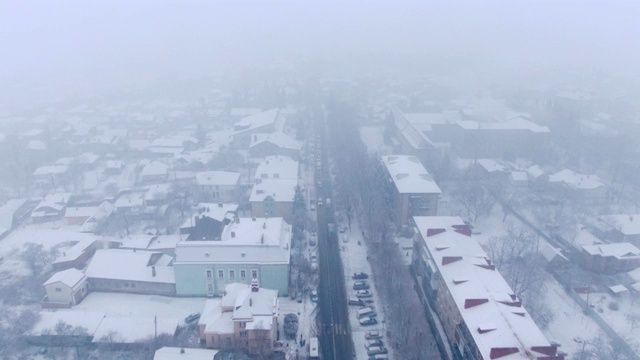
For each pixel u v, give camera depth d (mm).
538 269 165375
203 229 180250
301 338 138500
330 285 163750
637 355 127750
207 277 155500
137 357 128125
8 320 142000
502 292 129625
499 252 175250
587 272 168625
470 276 136000
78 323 137625
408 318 139500
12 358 129000
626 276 165375
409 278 165625
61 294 151500
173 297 157875
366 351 134125
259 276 155000
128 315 147500
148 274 159750
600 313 146875
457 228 160500
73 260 169375
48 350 133000
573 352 131500
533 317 141500
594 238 184000
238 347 131625
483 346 111250
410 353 129375
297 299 155125
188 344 133375
